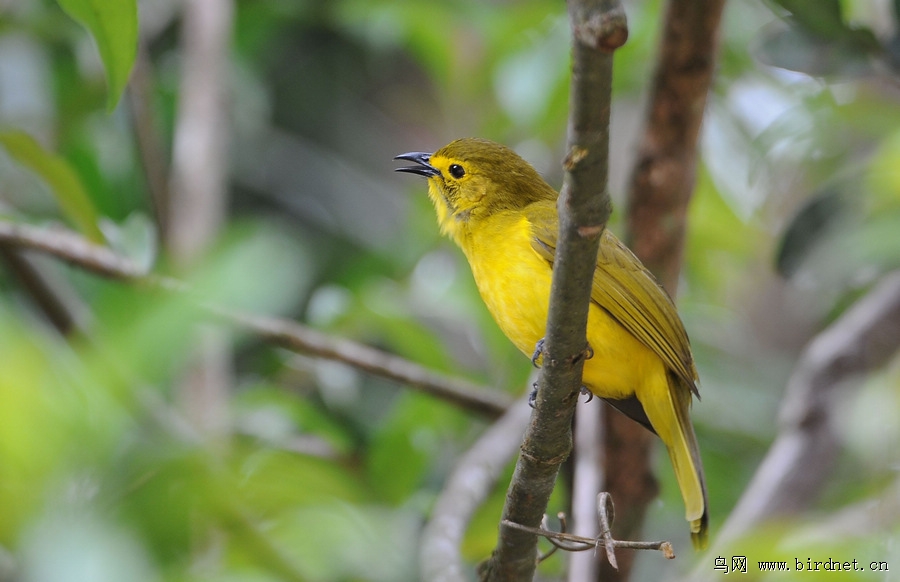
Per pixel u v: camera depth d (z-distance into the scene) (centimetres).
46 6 1263
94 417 610
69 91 1259
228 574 661
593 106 451
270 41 1515
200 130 1228
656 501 1041
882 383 1024
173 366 760
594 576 893
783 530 797
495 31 1309
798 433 1027
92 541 549
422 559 780
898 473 988
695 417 1275
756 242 1351
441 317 1352
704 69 867
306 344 1038
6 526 554
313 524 765
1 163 1240
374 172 1608
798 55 866
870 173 977
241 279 720
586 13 424
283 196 1493
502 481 1079
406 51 1605
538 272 840
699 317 1342
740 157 1320
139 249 980
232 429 1011
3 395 569
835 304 1248
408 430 1072
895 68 848
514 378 1194
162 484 588
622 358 859
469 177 948
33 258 1104
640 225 953
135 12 627
